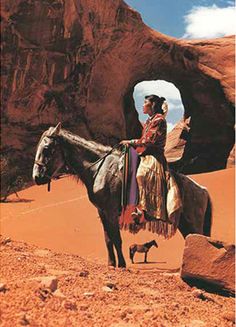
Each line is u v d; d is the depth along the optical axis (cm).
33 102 3841
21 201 2627
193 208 938
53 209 2256
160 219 873
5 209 2328
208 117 5219
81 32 4062
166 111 899
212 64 5122
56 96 3997
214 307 591
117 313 488
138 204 875
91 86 4331
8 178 3434
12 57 3712
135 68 4912
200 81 5147
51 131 955
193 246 689
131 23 4547
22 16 3722
